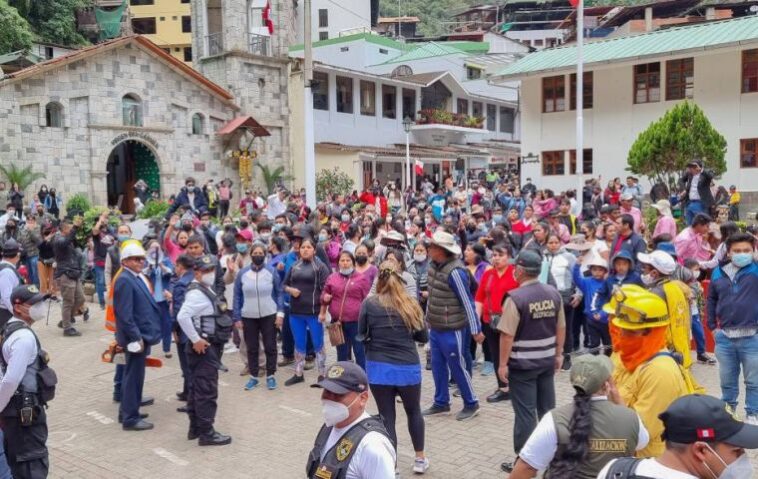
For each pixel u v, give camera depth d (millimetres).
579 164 19547
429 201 24359
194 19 30969
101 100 25219
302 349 9289
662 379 3773
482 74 47125
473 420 7566
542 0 69125
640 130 26766
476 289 8664
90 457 6852
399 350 6004
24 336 5277
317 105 33219
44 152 23844
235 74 29406
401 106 38812
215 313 7109
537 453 3359
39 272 15406
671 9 49906
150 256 10469
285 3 31328
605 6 61906
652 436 3771
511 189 23375
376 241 12469
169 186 27422
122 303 7438
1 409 5172
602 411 3346
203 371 7062
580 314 9883
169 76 27250
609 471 2648
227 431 7496
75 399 8844
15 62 30781
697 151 18406
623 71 27016
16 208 19234
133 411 7625
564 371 9297
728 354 6844
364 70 44375
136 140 26344
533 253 5824
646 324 3852
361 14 57812
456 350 7430
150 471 6473
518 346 5742
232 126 28188
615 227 10352
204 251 8641
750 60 24266
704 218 9758
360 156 33094
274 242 10445
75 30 47062
